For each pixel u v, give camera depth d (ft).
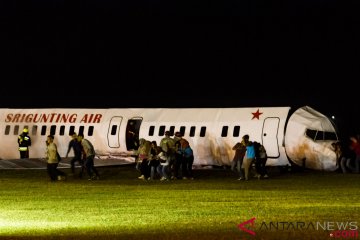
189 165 368.48
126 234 172.96
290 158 409.08
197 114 436.35
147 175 361.51
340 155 399.85
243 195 270.87
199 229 181.16
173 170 368.68
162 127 440.45
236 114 424.46
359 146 406.21
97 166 445.78
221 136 422.82
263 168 366.84
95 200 257.34
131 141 449.89
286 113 413.18
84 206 238.68
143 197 266.98
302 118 409.69
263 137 412.16
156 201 252.21
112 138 453.58
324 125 408.05
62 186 319.47
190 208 229.45
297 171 422.82
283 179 355.97
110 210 226.38
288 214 209.97
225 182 339.16
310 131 405.59
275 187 306.76
